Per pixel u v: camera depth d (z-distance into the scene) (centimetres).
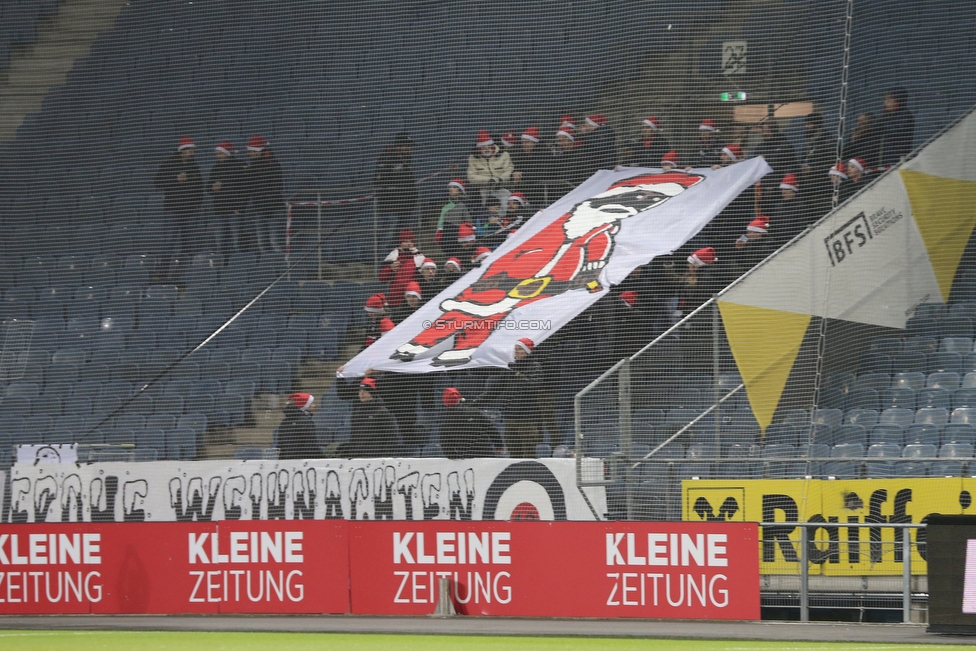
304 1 6322
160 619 3775
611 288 4688
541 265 4872
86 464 4397
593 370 4588
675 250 4716
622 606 3566
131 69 6512
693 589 3519
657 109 5459
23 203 6312
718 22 5519
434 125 5888
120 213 6159
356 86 6125
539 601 3625
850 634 3291
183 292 5719
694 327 4562
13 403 5366
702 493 3903
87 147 6412
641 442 4353
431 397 4697
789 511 3822
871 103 5197
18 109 6556
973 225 4519
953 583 3269
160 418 5106
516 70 5825
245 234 5756
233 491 4303
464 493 4138
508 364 4494
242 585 3816
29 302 5891
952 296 4528
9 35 6688
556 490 4066
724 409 4331
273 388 5162
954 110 5091
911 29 5250
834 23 5381
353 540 3769
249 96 6306
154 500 4338
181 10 6506
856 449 4169
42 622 3769
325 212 5766
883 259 4409
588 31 5734
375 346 4688
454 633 3391
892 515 3753
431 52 6028
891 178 4450
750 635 3288
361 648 3203
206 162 6288
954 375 4412
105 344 5588
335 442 4803
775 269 4306
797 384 4253
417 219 5516
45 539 3922
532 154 5344
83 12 6644
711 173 5047
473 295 4819
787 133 5234
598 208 5047
